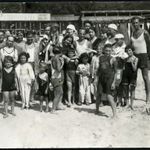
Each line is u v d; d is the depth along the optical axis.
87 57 10.02
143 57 10.15
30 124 8.31
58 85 9.10
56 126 8.18
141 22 19.95
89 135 7.66
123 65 9.54
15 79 9.45
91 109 9.66
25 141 7.38
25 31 17.23
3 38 10.62
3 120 8.60
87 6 23.39
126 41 18.45
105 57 8.75
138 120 8.62
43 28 19.27
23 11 22.34
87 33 10.83
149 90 10.33
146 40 10.14
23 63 9.66
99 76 8.82
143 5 24.16
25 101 9.69
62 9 23.28
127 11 21.61
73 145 7.14
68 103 9.92
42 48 10.69
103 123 8.38
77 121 8.53
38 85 9.24
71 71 9.89
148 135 7.66
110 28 10.00
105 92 8.77
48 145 7.16
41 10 23.06
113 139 7.46
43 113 9.20
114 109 8.73
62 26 21.86
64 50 10.12
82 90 10.08
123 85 9.68
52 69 9.20
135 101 10.63
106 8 23.59
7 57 8.82
